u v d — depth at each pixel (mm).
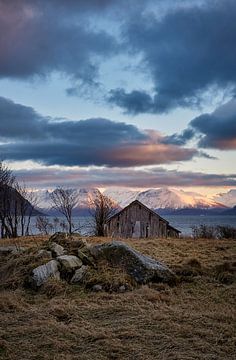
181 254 20016
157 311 10570
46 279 13555
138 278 13805
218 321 9844
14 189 38781
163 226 40375
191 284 13969
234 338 8578
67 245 16516
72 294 12703
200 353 7848
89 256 15133
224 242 26625
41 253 15297
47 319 10016
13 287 13766
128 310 10656
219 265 15945
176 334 8828
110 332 8984
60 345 8234
